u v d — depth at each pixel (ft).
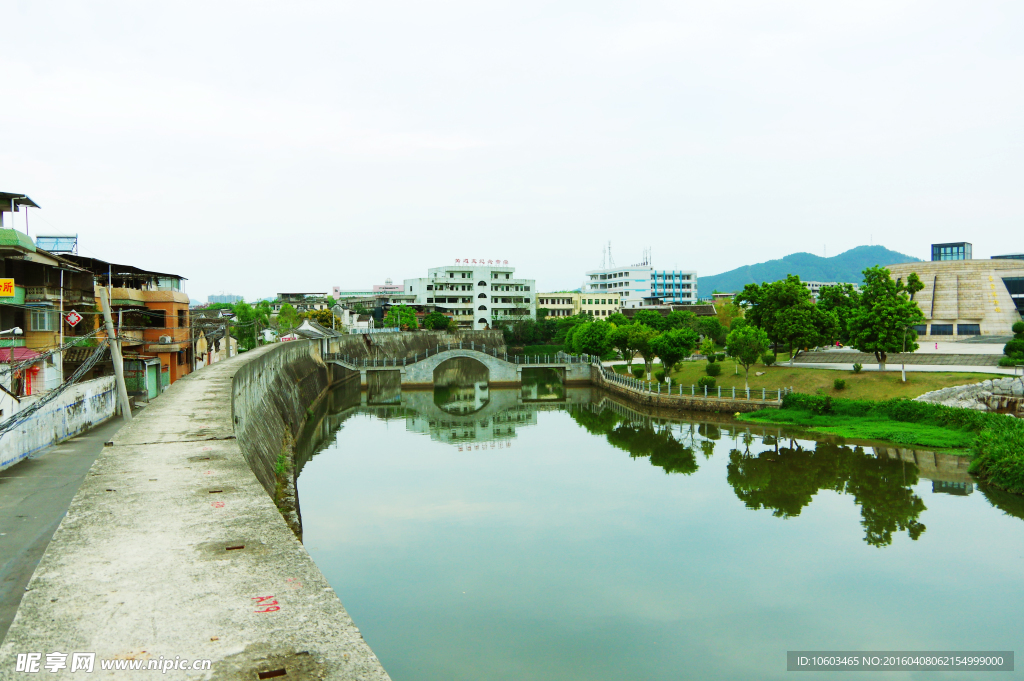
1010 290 303.48
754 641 62.64
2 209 118.52
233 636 19.11
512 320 444.96
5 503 69.51
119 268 157.58
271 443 112.06
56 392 91.09
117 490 34.60
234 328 244.42
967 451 131.64
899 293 189.06
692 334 214.28
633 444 158.30
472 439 168.96
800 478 120.57
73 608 20.63
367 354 336.90
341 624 20.04
